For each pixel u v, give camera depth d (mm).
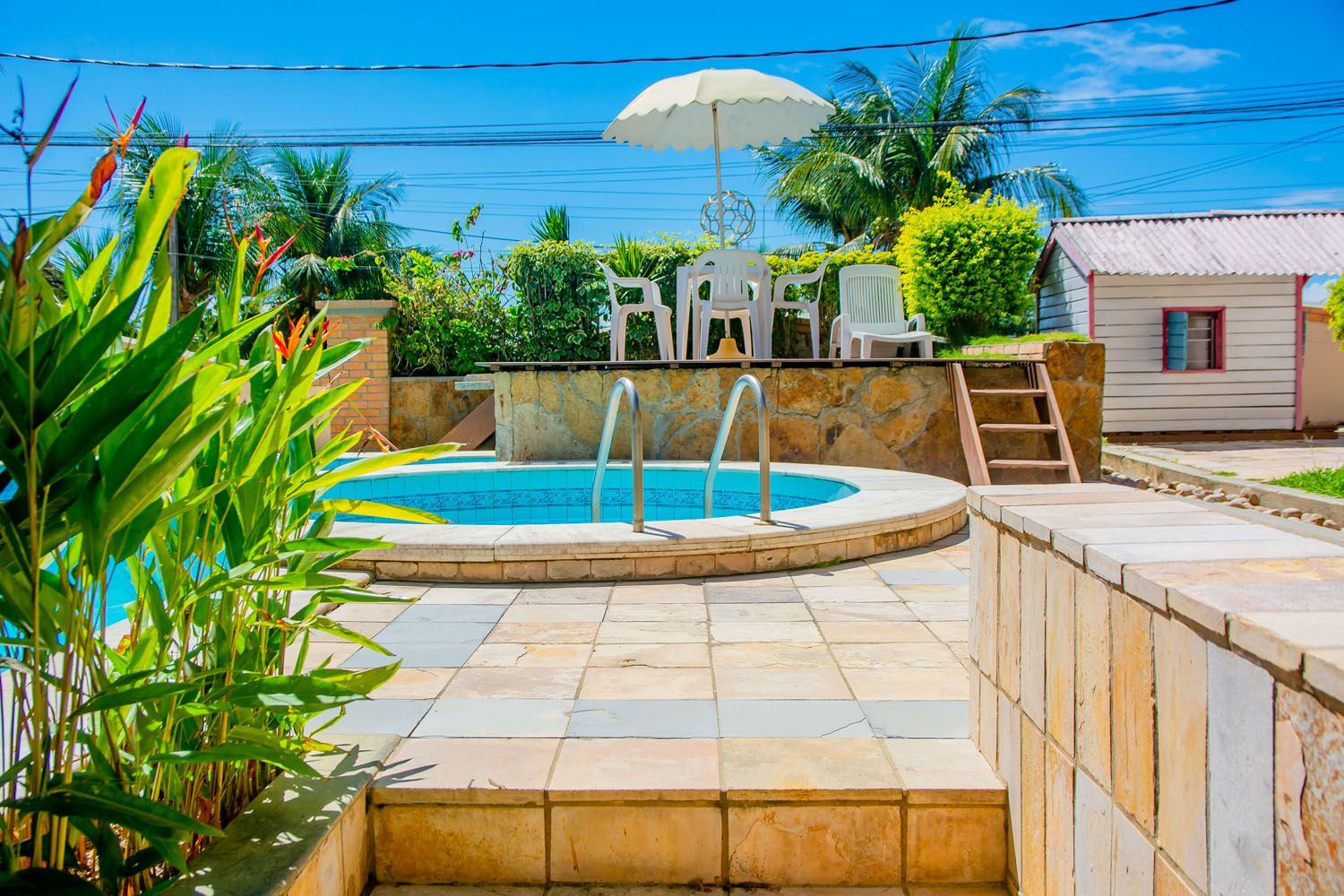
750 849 1838
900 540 4426
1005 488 2080
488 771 1922
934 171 18219
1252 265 11609
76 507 1237
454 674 2592
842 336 8555
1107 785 1312
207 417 1280
